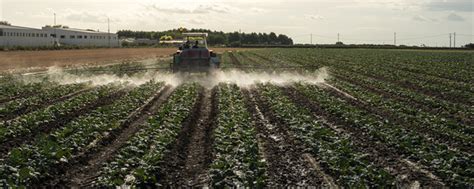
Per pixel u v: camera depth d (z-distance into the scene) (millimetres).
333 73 39156
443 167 11477
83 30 134250
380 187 10008
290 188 10523
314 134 14500
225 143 13383
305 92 25000
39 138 13961
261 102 22297
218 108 20344
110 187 10328
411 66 47625
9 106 19969
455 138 15102
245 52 84000
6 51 72438
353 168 11133
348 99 24000
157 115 17438
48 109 18578
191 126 16969
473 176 11156
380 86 29203
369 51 91188
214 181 10664
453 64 50812
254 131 15062
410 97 24734
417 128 16719
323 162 12086
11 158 11508
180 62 31000
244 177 10594
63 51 80562
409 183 10859
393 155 13141
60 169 11758
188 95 22781
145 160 11625
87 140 14148
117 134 15789
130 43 146875
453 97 25703
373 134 15109
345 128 16734
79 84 28656
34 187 10492
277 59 60719
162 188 10648
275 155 13117
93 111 18516
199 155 13336
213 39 162375
